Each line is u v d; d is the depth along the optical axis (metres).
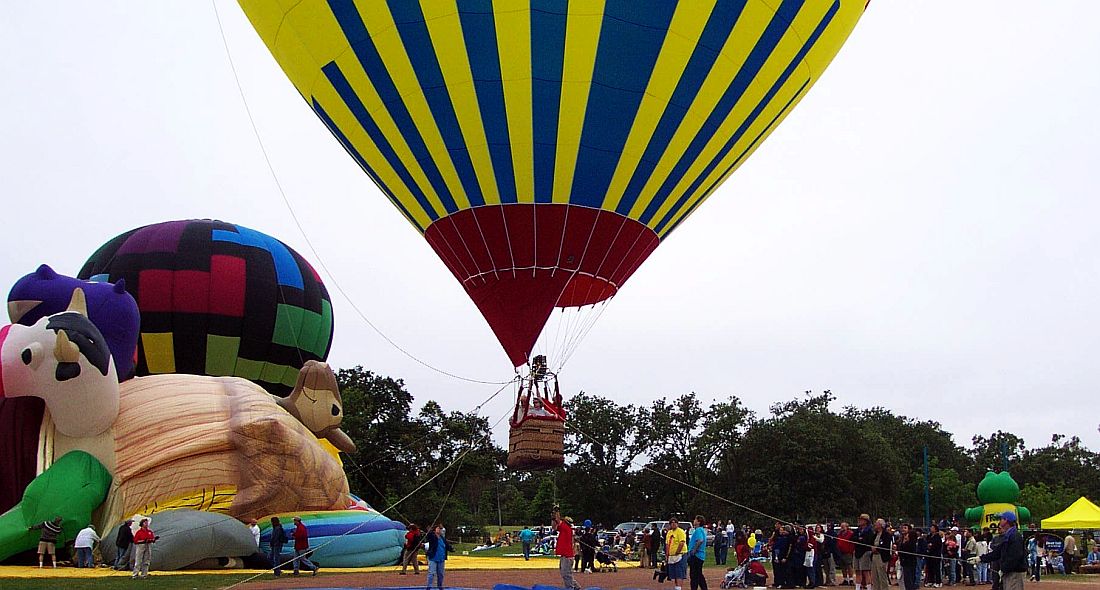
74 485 23.64
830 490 70.50
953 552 24.98
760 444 73.69
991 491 43.44
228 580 20.33
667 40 17.30
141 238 34.97
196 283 33.94
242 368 34.62
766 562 35.75
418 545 23.30
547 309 18.98
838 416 76.94
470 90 17.64
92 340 23.78
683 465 78.88
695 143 18.84
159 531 22.53
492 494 119.44
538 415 18.06
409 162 19.08
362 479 58.59
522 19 16.94
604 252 19.09
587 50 17.17
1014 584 13.55
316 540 25.36
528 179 18.34
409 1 17.20
